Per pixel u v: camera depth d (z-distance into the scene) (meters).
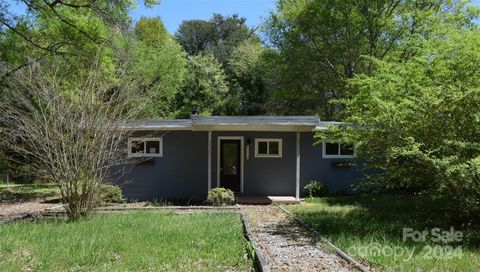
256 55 36.06
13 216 11.11
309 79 27.45
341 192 16.12
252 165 16.47
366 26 24.56
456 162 7.71
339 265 5.99
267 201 14.38
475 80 8.12
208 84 34.34
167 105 32.31
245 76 35.91
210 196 13.74
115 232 8.08
